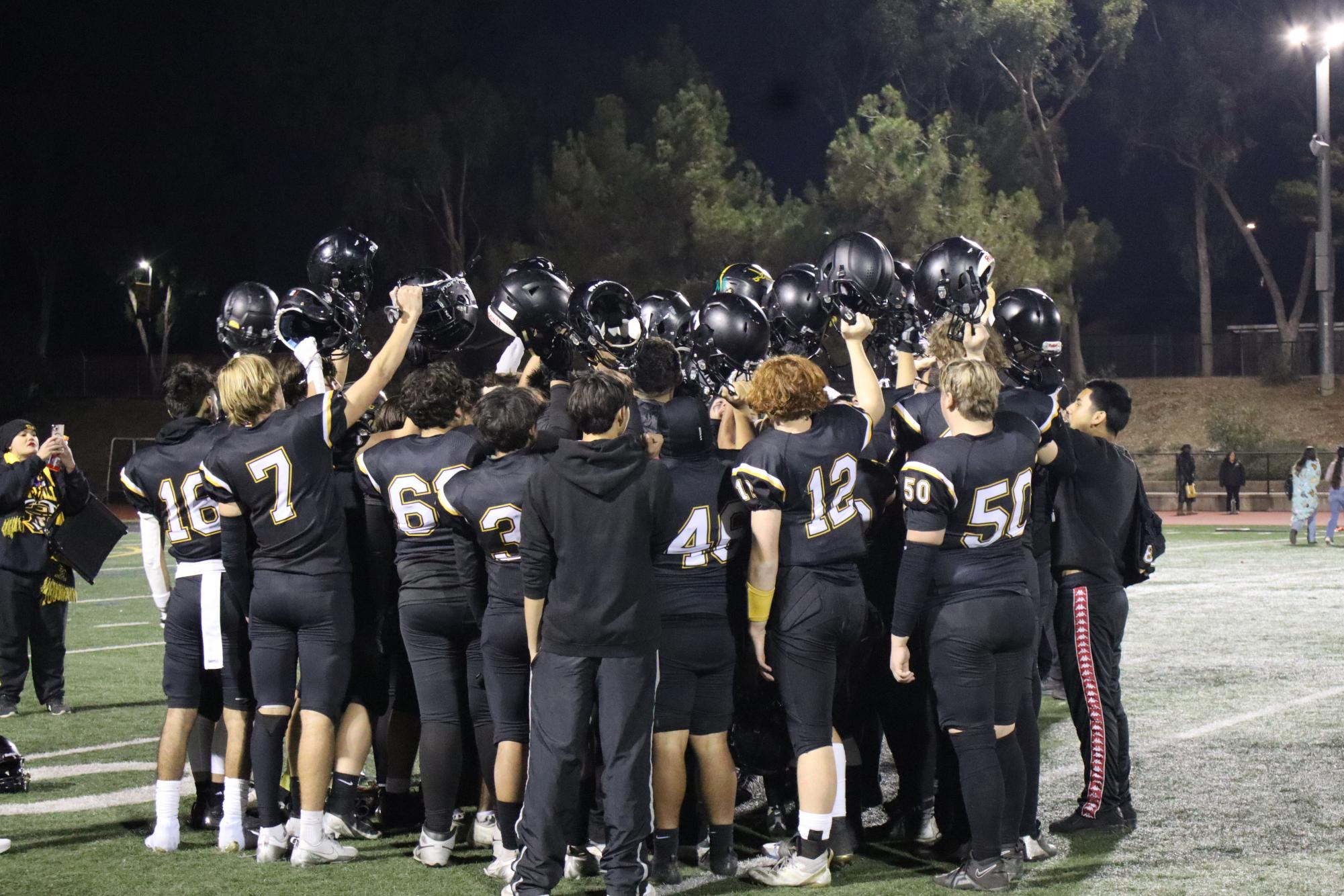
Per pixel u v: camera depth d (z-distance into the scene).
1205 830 6.33
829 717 5.54
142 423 52.06
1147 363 49.19
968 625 5.34
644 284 36.97
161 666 11.48
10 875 5.71
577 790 5.12
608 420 5.11
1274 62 48.03
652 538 5.15
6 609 9.32
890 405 6.42
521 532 5.14
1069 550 6.37
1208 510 33.50
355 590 6.35
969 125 42.69
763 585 5.41
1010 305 6.43
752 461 5.38
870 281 6.38
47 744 8.45
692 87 38.03
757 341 6.38
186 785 7.42
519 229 48.69
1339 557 20.48
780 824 6.46
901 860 5.98
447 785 5.88
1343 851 5.97
